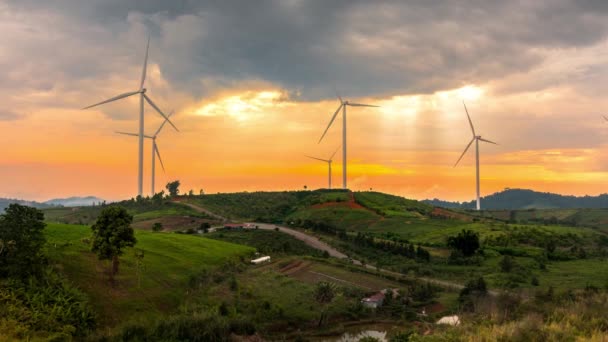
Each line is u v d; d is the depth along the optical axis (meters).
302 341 69.88
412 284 104.88
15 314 56.78
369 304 87.50
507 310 48.19
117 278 79.00
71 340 56.88
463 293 89.62
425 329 62.91
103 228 77.56
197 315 68.25
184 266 96.56
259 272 107.69
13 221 65.12
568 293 65.00
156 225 163.75
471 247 142.88
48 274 68.69
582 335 26.73
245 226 199.50
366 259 144.12
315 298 87.38
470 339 28.78
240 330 68.56
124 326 63.44
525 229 188.38
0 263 63.94
